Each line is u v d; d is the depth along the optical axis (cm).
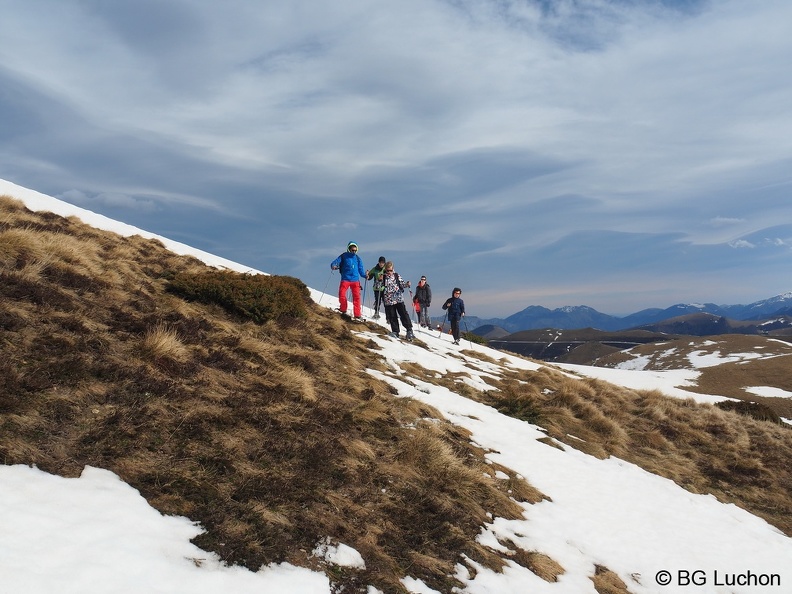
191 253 1972
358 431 723
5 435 421
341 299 1738
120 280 952
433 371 1419
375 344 1423
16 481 380
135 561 344
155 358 655
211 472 488
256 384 735
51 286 745
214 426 570
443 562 507
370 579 430
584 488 885
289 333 1102
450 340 2330
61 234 1074
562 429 1232
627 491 938
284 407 689
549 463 952
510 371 1906
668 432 1459
